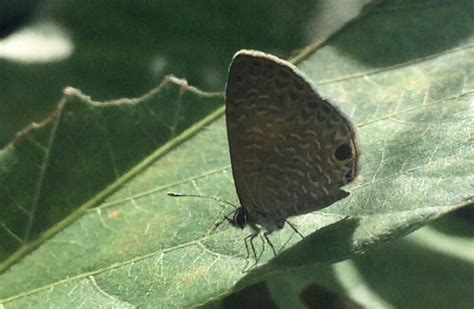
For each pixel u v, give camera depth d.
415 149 0.13
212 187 0.13
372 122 0.14
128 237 0.13
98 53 0.16
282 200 0.13
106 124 0.13
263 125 0.13
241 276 0.13
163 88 0.13
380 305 0.16
